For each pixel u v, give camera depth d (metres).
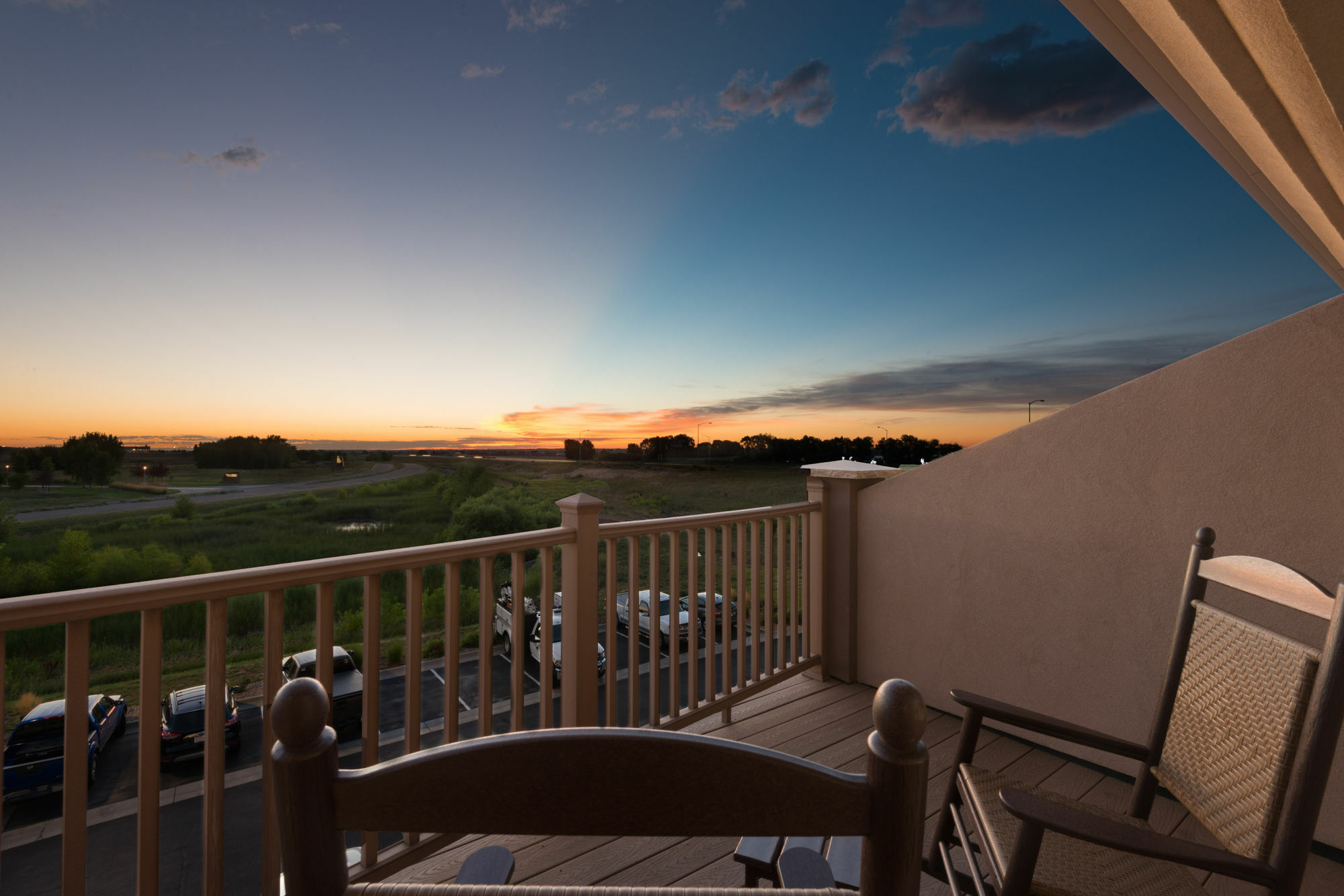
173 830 4.55
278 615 1.49
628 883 1.76
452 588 1.80
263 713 1.47
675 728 2.52
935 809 2.12
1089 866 1.23
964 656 2.77
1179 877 1.23
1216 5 0.79
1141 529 2.25
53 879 4.10
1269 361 1.97
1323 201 1.32
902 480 3.00
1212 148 1.65
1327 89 0.70
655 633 2.46
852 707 2.91
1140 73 1.39
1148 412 2.23
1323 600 1.06
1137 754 1.46
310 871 0.44
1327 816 1.91
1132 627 2.28
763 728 2.71
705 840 1.96
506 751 0.42
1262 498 1.98
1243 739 1.18
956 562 2.79
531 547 2.01
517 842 1.95
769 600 3.02
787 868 0.83
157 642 1.34
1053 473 2.48
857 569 3.19
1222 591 2.08
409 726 1.71
